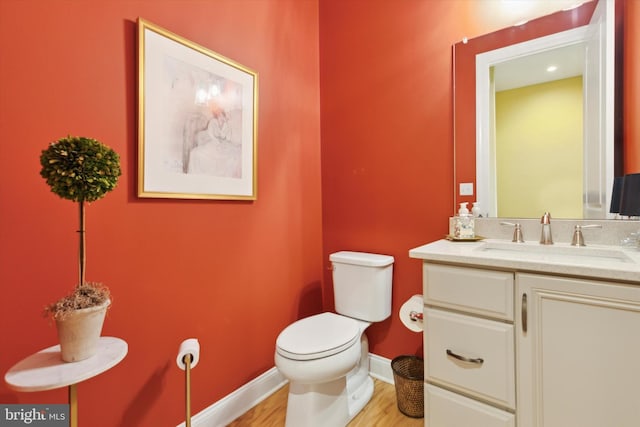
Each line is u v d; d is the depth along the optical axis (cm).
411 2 172
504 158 146
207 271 143
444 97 161
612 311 83
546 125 136
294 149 193
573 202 130
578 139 129
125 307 115
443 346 113
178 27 130
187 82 132
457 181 158
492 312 103
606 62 124
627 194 109
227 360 151
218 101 145
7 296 90
